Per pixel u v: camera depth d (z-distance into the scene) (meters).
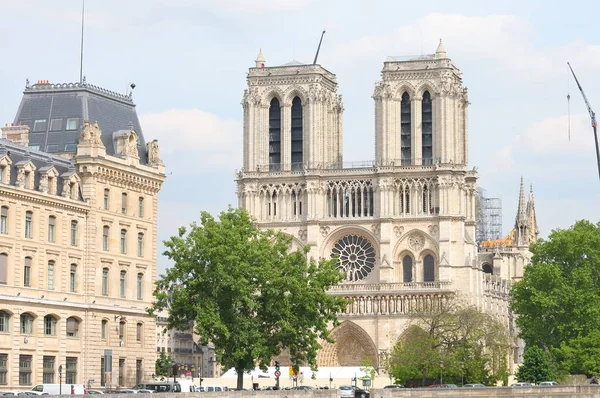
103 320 180.88
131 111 197.75
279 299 182.12
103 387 179.25
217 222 182.25
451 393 194.62
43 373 168.62
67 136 184.25
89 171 179.00
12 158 166.62
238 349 176.88
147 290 192.50
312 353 187.88
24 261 166.25
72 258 175.62
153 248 194.50
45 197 169.38
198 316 172.88
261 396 155.00
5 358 161.62
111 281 183.25
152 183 194.25
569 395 187.12
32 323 167.12
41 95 188.88
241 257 179.00
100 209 181.12
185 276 176.75
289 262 189.38
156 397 133.88
